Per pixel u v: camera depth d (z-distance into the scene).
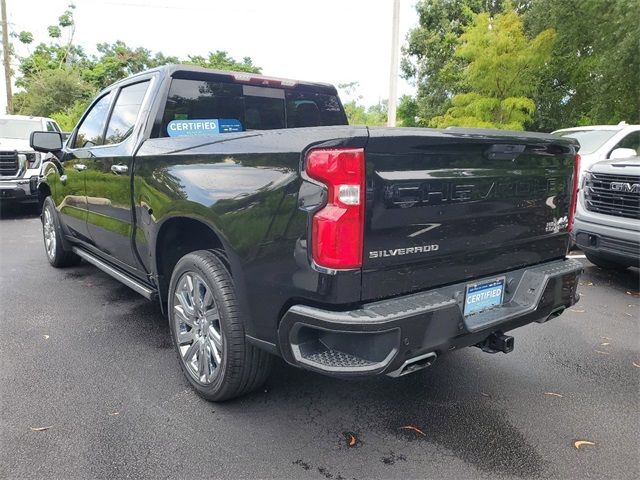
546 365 3.61
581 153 7.69
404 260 2.31
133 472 2.36
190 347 3.07
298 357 2.30
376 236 2.20
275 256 2.33
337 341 2.30
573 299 3.15
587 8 15.05
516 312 2.75
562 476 2.40
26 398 2.99
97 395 3.04
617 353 3.84
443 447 2.61
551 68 17.17
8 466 2.39
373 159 2.15
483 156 2.56
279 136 2.37
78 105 28.41
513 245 2.85
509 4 16.05
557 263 3.14
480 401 3.07
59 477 2.32
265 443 2.60
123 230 3.76
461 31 20.69
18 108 34.19
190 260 2.94
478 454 2.55
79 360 3.52
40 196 6.23
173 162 3.03
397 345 2.18
